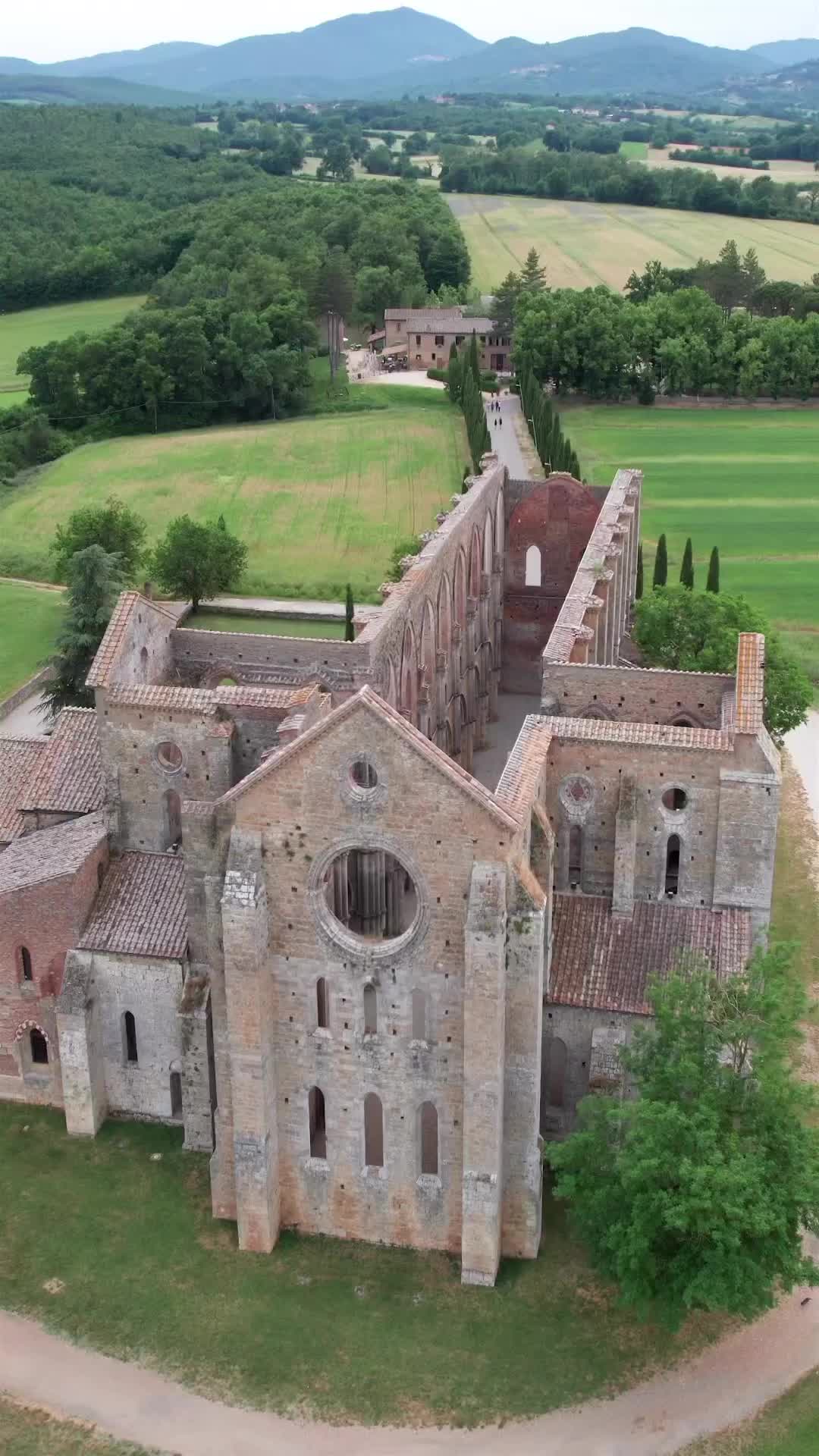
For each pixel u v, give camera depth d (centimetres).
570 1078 6156
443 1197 5688
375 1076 5544
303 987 5503
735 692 6706
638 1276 5131
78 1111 6462
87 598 11219
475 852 5141
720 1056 5578
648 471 19775
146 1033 6431
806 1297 5612
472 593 10719
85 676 11125
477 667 10962
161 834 6712
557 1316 5475
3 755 7719
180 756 6600
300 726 6003
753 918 6328
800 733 11281
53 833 6900
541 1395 5141
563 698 7375
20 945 6388
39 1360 5312
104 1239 5881
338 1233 5891
